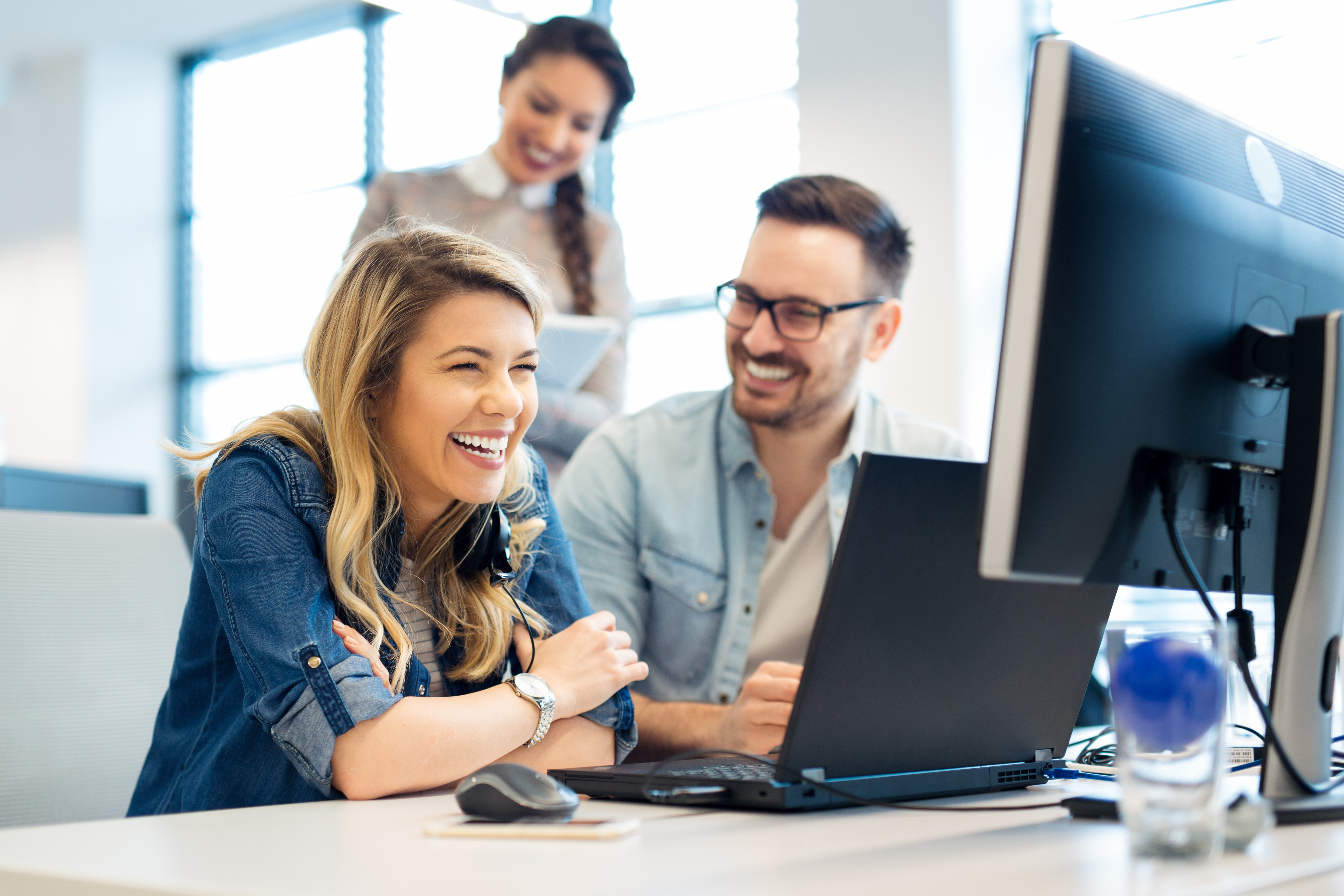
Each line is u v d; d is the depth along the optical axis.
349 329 1.28
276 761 1.15
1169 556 0.87
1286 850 0.72
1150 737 0.68
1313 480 0.89
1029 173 0.75
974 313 3.73
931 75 3.75
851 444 1.85
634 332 4.85
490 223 3.16
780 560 1.84
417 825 0.85
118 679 1.39
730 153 4.67
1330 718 0.91
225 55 6.43
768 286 1.80
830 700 0.89
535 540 1.46
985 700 1.00
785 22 4.57
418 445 1.28
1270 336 0.89
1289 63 3.52
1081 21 3.88
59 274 6.35
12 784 1.28
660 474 1.86
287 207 6.20
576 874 0.65
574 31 3.08
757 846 0.74
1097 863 0.68
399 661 1.21
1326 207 1.00
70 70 6.39
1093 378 0.78
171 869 0.68
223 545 1.16
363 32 5.93
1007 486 0.75
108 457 6.31
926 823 0.84
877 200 1.86
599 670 1.25
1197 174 0.85
